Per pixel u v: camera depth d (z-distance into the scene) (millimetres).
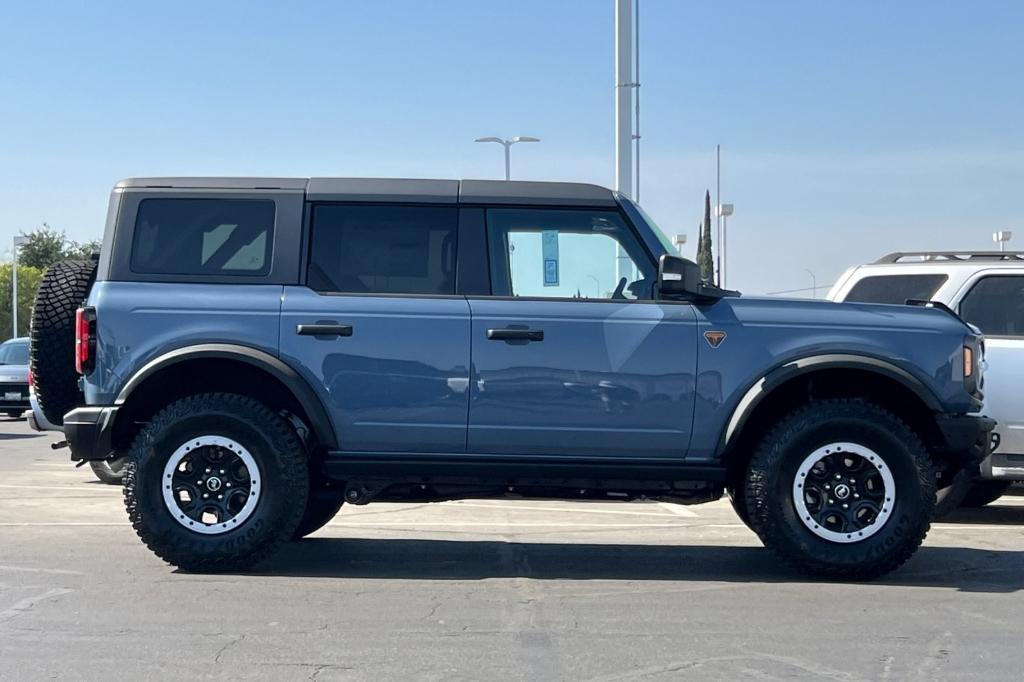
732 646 5227
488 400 6719
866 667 4910
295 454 6676
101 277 6844
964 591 6473
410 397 6719
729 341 6719
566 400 6719
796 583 6680
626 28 13445
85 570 6848
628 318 6738
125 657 5000
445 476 6824
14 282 49906
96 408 6703
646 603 6109
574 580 6746
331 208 6922
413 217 6918
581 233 6945
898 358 6707
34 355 7125
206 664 4898
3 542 7863
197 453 6672
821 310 6812
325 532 8656
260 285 6820
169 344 6699
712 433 6742
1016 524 9461
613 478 6785
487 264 6871
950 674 4816
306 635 5375
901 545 6574
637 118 19516
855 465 6688
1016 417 9039
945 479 7203
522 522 9336
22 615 5719
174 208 6914
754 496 6660
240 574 6789
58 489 11539
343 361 6711
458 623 5629
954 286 9477
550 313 6746
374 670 4816
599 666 4891
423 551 7754
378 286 6852
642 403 6723
